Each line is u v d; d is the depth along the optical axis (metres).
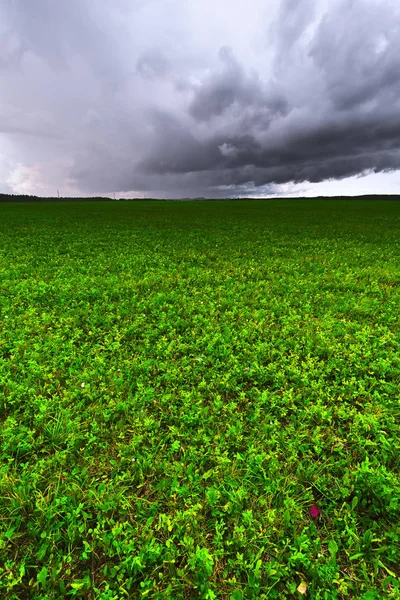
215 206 69.00
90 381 4.83
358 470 3.21
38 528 2.76
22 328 6.54
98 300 8.43
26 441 3.60
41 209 56.69
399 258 14.41
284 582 2.47
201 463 3.41
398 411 4.15
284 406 4.38
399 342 6.14
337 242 19.34
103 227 27.48
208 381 4.99
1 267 11.71
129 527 2.76
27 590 2.43
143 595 2.28
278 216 41.06
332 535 2.73
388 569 2.55
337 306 8.08
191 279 10.54
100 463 3.43
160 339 6.30
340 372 5.12
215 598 2.35
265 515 2.89
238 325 7.04
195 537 2.73
